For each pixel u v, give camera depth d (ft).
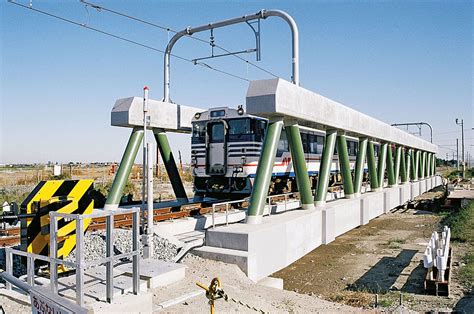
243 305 21.79
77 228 15.25
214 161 52.19
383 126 68.08
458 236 48.19
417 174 111.34
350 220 54.13
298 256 39.55
